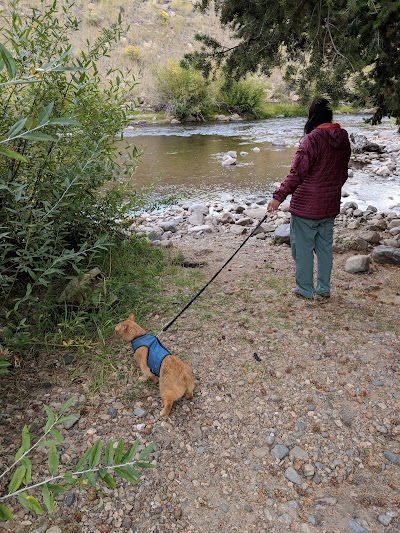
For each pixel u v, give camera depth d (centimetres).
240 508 252
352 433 304
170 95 2223
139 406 317
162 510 247
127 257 541
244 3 490
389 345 399
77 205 436
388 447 294
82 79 400
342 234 738
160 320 429
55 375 341
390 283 531
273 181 1198
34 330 378
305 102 434
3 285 375
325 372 362
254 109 2388
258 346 394
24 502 151
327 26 392
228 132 1964
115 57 2441
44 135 147
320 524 244
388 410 324
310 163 428
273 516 248
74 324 369
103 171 461
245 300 477
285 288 510
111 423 301
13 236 375
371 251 644
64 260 387
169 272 535
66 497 247
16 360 331
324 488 266
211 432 301
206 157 1477
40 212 369
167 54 2702
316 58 413
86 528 234
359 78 436
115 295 434
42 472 261
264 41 487
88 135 446
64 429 293
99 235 498
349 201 1021
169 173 1271
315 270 564
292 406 326
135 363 360
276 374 357
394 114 563
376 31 422
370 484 269
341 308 464
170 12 3162
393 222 793
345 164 444
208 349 387
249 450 289
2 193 382
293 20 425
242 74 538
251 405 325
